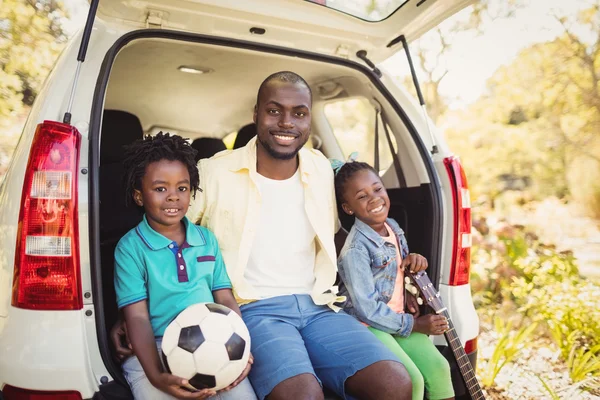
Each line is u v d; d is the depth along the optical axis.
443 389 2.01
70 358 1.59
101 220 2.43
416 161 2.50
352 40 2.51
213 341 1.56
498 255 4.95
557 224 6.14
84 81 1.87
